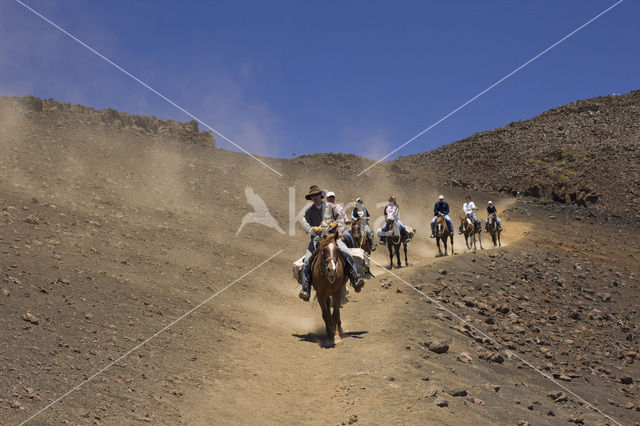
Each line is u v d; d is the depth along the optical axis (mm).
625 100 104125
